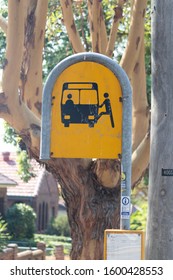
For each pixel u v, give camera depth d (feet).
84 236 41.29
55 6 62.44
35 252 76.23
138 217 87.40
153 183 26.37
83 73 27.22
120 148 26.73
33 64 42.63
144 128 45.06
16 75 39.32
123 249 25.02
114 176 40.29
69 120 26.91
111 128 26.89
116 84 27.17
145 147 42.39
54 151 26.78
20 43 39.32
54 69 27.02
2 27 45.37
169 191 26.02
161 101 26.68
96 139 26.78
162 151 26.32
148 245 26.27
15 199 166.91
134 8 43.88
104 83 27.17
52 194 190.90
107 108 27.02
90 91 27.14
